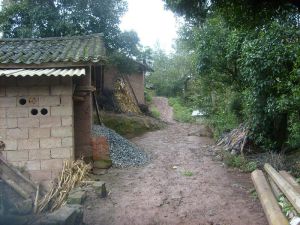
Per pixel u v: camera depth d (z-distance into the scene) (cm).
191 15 623
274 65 839
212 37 1163
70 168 748
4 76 745
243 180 820
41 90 780
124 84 2025
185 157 1122
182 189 759
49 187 717
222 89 1473
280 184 637
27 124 777
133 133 1644
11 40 1005
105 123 1592
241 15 597
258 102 959
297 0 554
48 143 780
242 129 1155
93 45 967
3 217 541
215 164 1006
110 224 568
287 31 820
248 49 892
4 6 1598
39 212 589
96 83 1174
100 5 1593
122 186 783
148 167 978
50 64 802
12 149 773
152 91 3195
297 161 873
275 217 510
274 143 1012
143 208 640
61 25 1491
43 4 1562
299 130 930
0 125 771
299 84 765
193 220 582
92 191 686
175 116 2342
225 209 629
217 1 579
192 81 2600
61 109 785
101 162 935
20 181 673
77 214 542
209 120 1683
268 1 571
